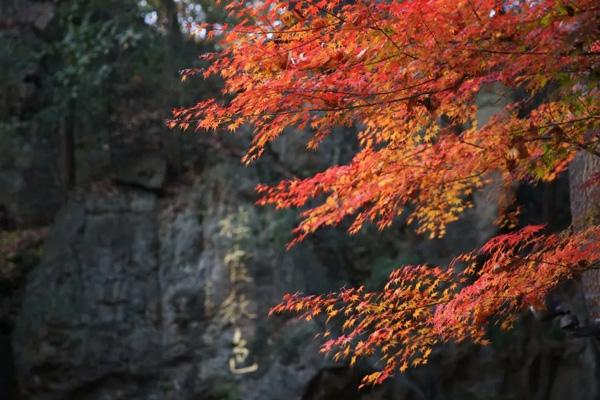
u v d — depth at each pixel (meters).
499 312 5.19
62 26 17.09
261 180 15.85
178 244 15.48
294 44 4.27
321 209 5.49
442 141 4.95
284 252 15.05
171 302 15.08
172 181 16.41
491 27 3.78
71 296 14.95
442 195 5.68
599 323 5.99
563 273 4.94
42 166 16.64
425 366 15.06
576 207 6.38
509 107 4.96
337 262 15.73
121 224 15.66
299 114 4.45
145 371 14.75
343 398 14.12
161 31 17.41
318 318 14.53
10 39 17.02
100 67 16.39
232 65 4.46
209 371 14.65
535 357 15.22
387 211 5.37
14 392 15.04
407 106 4.32
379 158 5.09
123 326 14.93
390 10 3.94
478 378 15.24
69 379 14.56
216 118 4.47
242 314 14.84
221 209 15.52
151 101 16.97
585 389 15.01
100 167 16.48
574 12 3.71
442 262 15.21
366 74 4.19
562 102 4.50
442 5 3.84
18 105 16.72
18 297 15.62
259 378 14.38
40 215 16.42
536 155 5.01
